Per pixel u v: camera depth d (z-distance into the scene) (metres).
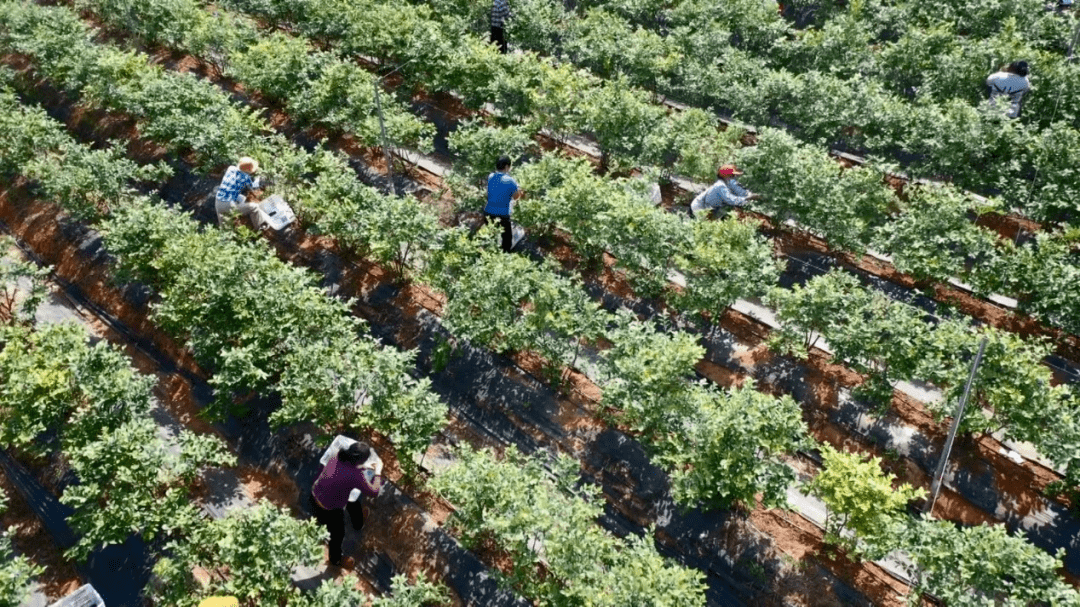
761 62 20.78
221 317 13.34
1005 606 9.86
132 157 20.22
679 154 18.42
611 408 13.55
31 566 10.99
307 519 12.20
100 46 22.80
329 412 11.98
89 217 17.30
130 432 11.32
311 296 13.42
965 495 12.45
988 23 22.16
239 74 20.33
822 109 18.33
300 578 11.38
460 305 13.51
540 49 23.34
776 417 11.14
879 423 13.45
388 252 14.48
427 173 19.47
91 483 10.90
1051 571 9.69
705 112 19.20
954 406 12.22
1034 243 16.81
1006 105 17.28
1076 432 11.27
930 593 11.07
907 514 10.94
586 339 15.02
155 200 18.23
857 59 20.59
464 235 14.56
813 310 13.34
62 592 11.42
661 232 14.43
